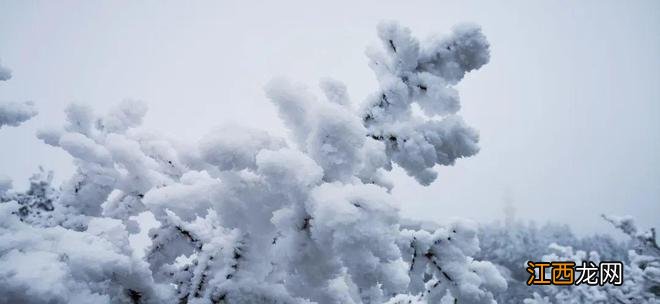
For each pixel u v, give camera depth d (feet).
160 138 7.02
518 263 54.60
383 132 5.30
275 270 5.27
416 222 6.42
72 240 4.33
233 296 4.84
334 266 3.86
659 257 22.88
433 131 5.07
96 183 6.55
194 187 4.91
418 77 5.12
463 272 5.82
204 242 6.55
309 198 3.65
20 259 3.89
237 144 3.93
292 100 4.30
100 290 5.15
